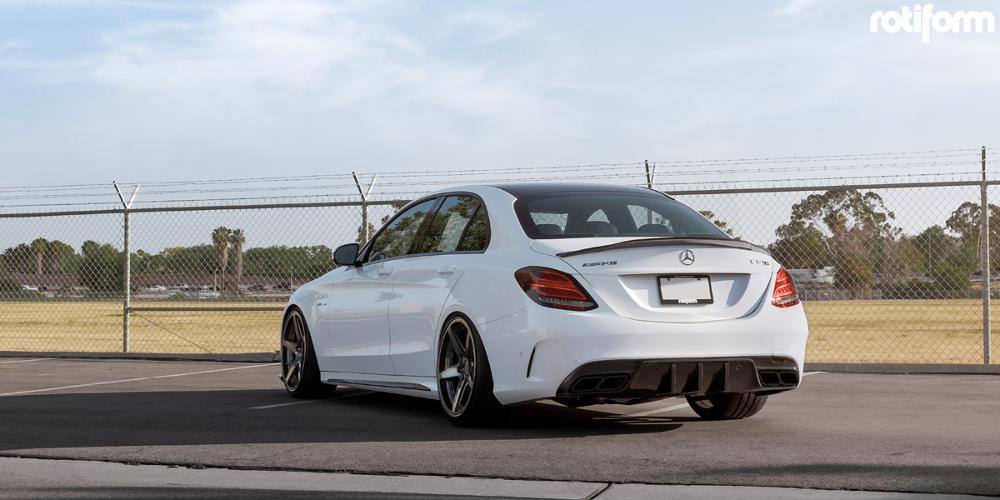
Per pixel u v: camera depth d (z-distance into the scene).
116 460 4.78
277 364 11.25
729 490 3.99
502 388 5.55
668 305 5.36
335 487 4.16
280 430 5.76
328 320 7.27
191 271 12.45
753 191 10.15
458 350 5.90
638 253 5.37
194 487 4.19
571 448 5.04
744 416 6.11
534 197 6.01
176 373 9.94
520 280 5.47
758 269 5.59
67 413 6.62
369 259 7.07
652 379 5.28
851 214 10.34
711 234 5.95
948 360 15.16
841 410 6.55
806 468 4.40
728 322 5.39
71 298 13.36
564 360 5.26
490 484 4.18
